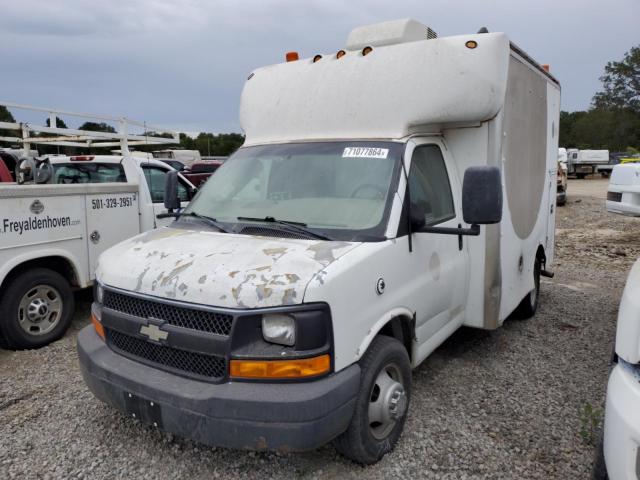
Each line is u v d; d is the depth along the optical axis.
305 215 3.75
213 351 2.89
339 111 4.22
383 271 3.37
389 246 3.45
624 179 5.18
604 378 4.74
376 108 4.08
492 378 4.73
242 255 3.18
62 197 5.61
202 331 2.94
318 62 4.53
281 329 2.82
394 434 3.56
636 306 2.44
